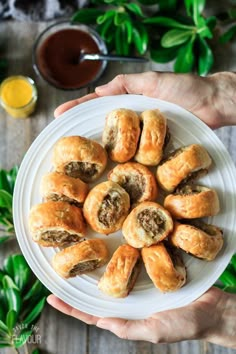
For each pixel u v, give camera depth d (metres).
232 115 0.75
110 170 0.66
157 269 0.60
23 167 0.65
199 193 0.62
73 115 0.66
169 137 0.66
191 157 0.62
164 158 0.66
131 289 0.63
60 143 0.63
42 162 0.65
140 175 0.64
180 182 0.64
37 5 0.88
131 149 0.63
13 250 0.83
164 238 0.62
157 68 0.88
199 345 0.81
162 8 0.87
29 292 0.78
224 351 0.81
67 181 0.62
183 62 0.84
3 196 0.79
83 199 0.64
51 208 0.62
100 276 0.63
